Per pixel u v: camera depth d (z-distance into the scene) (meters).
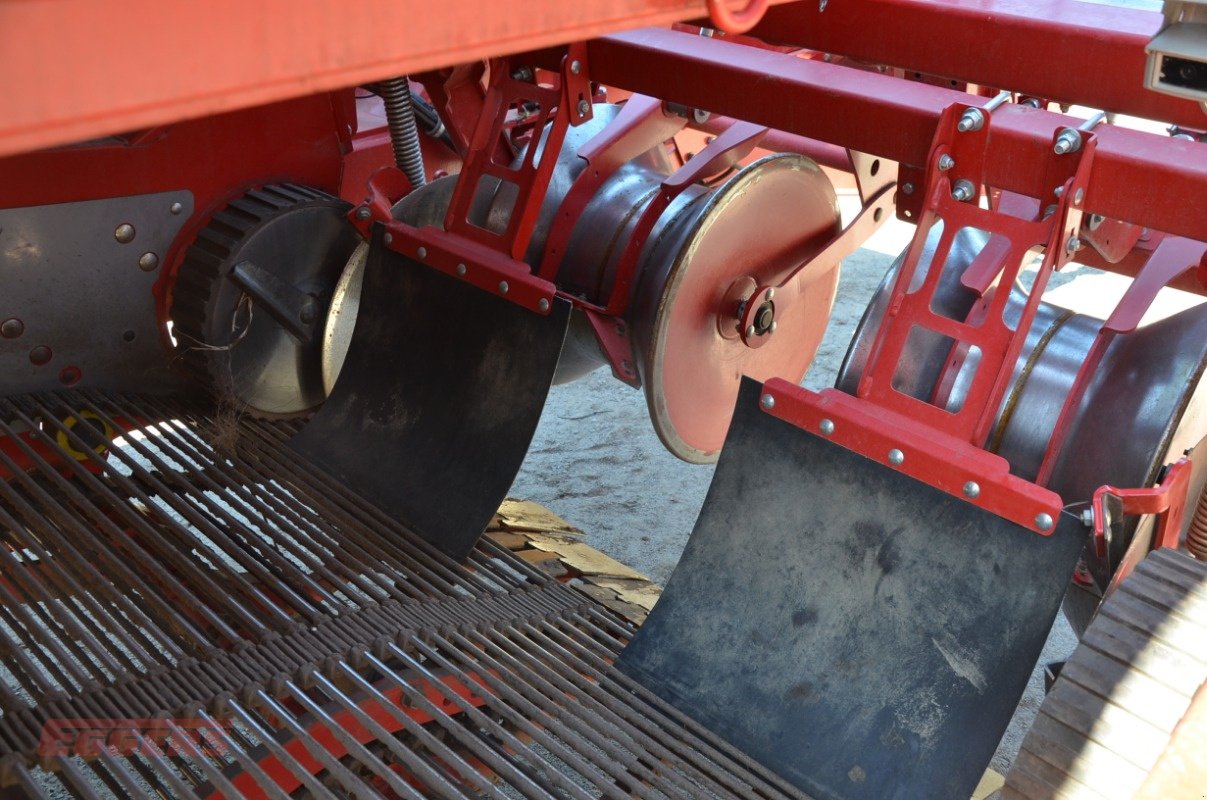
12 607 2.09
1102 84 2.09
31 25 0.57
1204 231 1.93
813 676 2.19
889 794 2.03
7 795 1.69
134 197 2.85
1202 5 1.21
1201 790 1.79
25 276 2.73
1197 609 1.86
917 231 2.19
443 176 3.41
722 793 2.02
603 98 3.67
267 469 2.88
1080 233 2.23
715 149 3.11
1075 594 2.54
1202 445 2.48
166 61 0.63
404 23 0.74
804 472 2.25
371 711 2.14
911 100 2.30
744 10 0.98
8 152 0.59
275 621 2.30
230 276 2.89
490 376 2.77
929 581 2.08
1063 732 1.83
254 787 1.94
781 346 3.38
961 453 2.04
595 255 3.12
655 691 2.31
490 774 2.37
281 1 0.67
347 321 3.20
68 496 2.52
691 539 2.40
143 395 3.09
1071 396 2.46
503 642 2.34
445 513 2.75
